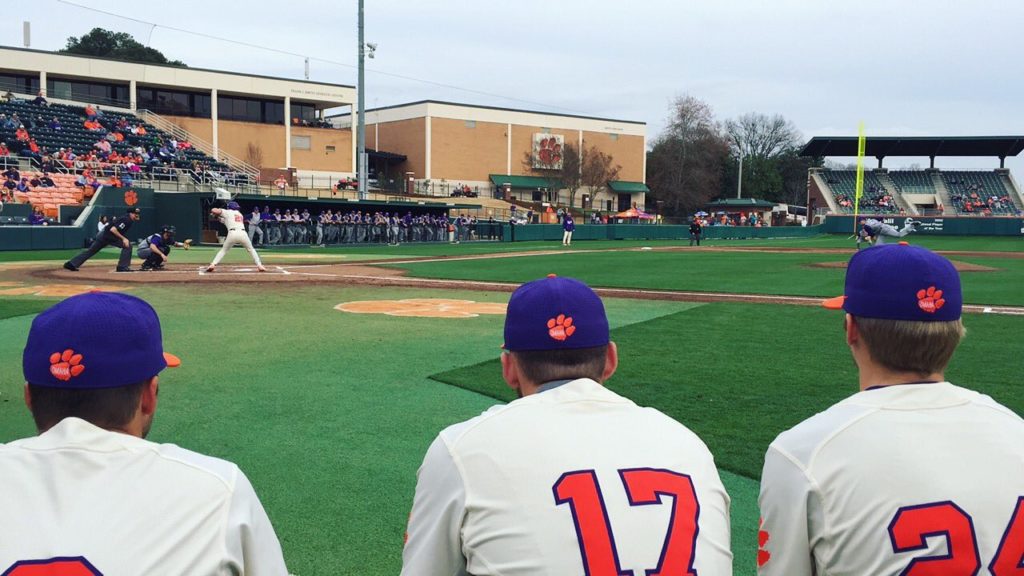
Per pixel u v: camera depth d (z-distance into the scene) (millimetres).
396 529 3932
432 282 17203
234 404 6164
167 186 40094
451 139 67562
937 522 1872
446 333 9773
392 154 67000
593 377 2172
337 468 4766
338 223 38094
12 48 45188
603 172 72188
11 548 1673
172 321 10492
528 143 71250
